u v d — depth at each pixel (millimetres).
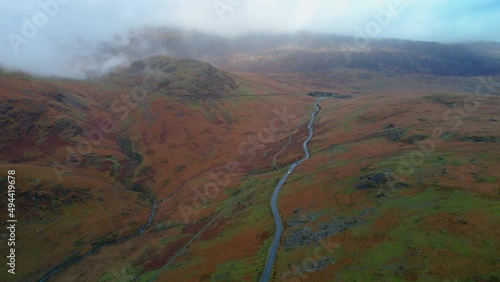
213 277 86938
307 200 111312
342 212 94562
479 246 60188
